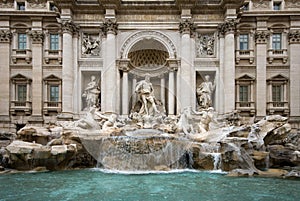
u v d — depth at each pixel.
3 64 38.47
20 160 21.53
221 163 21.56
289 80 38.53
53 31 38.72
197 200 12.52
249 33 38.56
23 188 14.96
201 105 31.38
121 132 21.98
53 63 38.50
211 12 37.50
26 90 38.72
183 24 36.38
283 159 23.67
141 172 19.86
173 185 15.60
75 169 22.14
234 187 15.27
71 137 23.47
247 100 38.41
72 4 36.28
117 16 37.22
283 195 13.55
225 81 36.41
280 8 39.00
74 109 36.12
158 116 21.06
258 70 38.16
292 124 37.91
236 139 22.17
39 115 37.94
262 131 25.17
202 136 23.77
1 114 38.09
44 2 38.78
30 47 38.81
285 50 38.59
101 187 15.05
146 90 18.08
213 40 37.88
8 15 38.31
